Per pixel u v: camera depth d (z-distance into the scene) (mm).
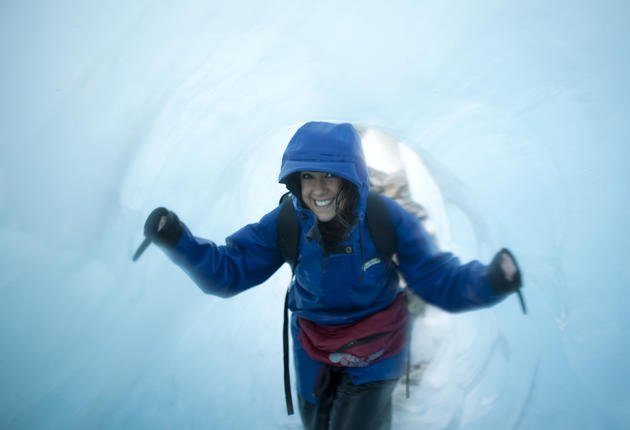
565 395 1852
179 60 3436
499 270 1319
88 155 3057
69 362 2188
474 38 3336
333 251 1404
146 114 3145
